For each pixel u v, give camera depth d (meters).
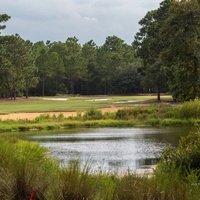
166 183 8.76
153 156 25.48
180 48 72.25
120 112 55.12
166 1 97.00
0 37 128.50
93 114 55.31
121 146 30.77
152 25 99.50
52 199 8.56
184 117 52.75
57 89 184.38
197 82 73.19
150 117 53.66
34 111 71.44
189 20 72.00
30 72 156.88
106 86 185.12
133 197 8.37
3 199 8.85
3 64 130.50
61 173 9.22
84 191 8.62
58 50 194.88
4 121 51.12
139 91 176.00
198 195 8.75
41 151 20.78
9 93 158.25
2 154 11.70
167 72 85.75
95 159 24.17
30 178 9.12
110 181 9.70
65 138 37.19
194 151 14.33
